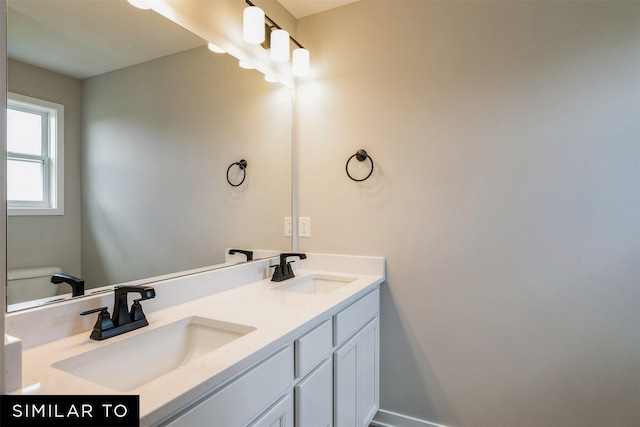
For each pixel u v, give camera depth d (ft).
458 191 5.82
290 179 7.04
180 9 4.79
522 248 5.41
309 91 7.06
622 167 4.84
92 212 3.78
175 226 4.78
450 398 5.90
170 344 3.82
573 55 5.09
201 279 4.92
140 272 4.25
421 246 6.09
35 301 3.22
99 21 3.89
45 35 3.41
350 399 5.06
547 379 5.28
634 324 4.80
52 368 2.72
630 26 4.80
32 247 3.23
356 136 6.61
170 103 4.72
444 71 5.92
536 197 5.32
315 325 4.14
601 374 4.98
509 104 5.48
